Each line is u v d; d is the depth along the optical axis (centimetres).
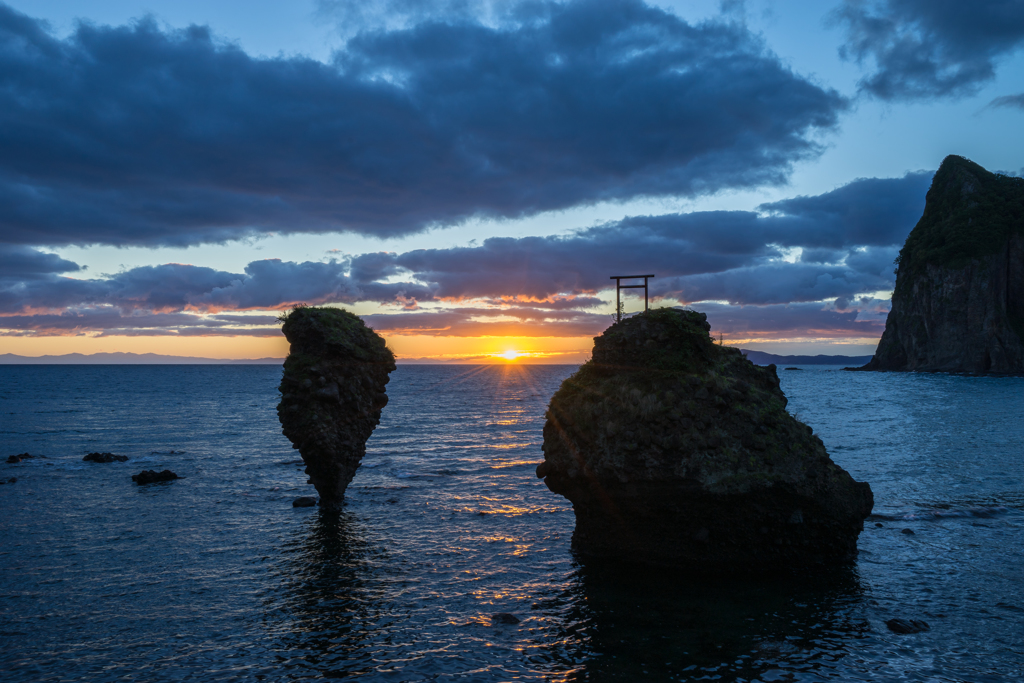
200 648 1270
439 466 3556
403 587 1628
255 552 1950
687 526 1677
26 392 11562
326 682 1121
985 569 1681
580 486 1794
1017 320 17650
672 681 1108
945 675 1116
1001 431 4744
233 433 5350
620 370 1819
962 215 19212
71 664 1198
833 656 1197
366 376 2620
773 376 1934
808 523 1650
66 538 2112
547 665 1181
